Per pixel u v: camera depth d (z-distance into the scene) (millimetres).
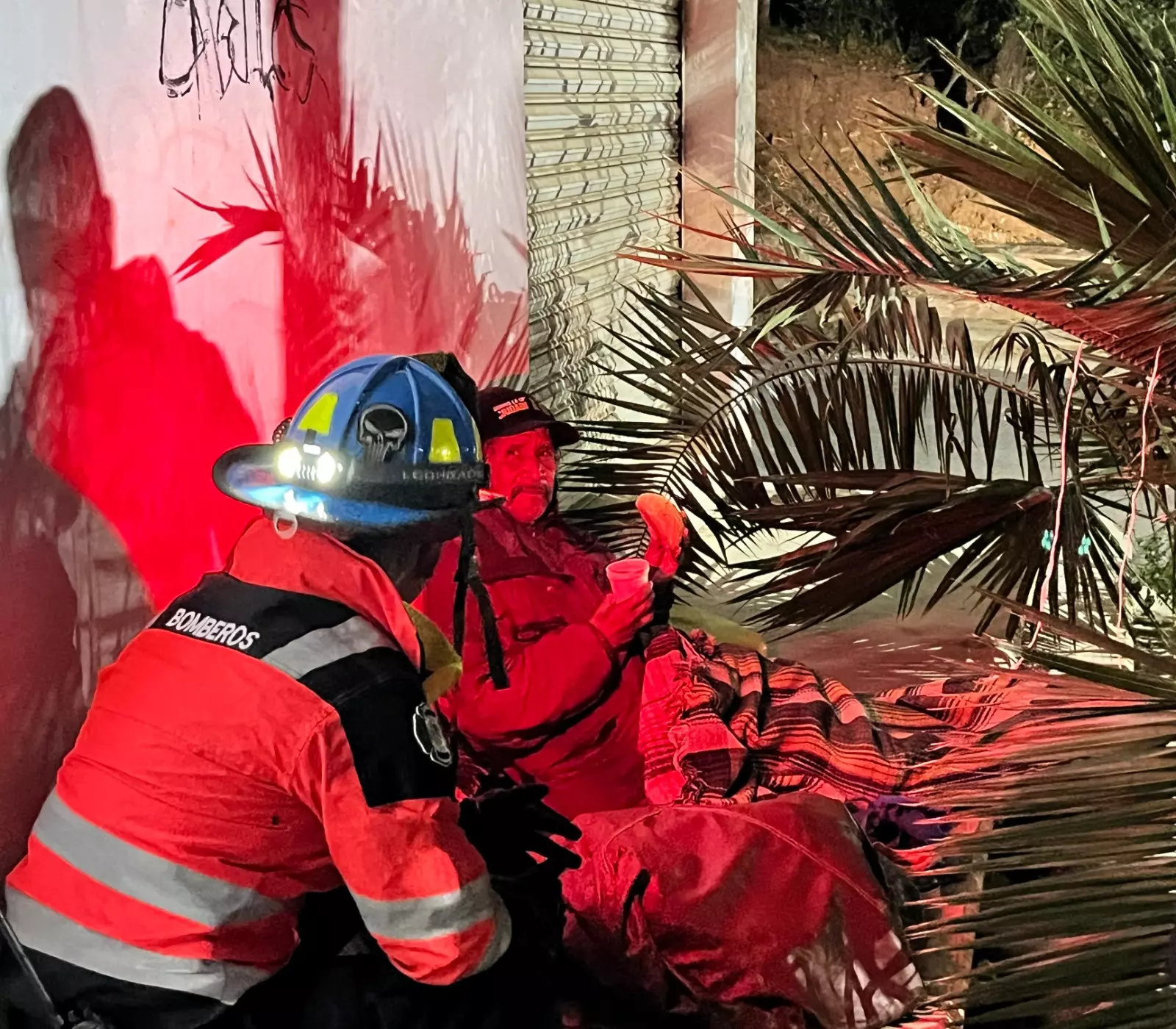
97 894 1486
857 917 1932
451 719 2275
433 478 1661
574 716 2283
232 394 2197
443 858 1507
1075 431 2510
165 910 1478
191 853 1482
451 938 1513
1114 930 1307
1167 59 2453
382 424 1645
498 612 2307
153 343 1956
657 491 3100
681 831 2031
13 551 1691
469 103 3152
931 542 2455
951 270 2143
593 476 3145
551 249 4426
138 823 1482
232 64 2141
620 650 2287
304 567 1572
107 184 1824
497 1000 1614
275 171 2301
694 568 3074
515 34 3391
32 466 1713
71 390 1775
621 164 5219
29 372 1690
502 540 2375
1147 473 2230
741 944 1907
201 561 2127
